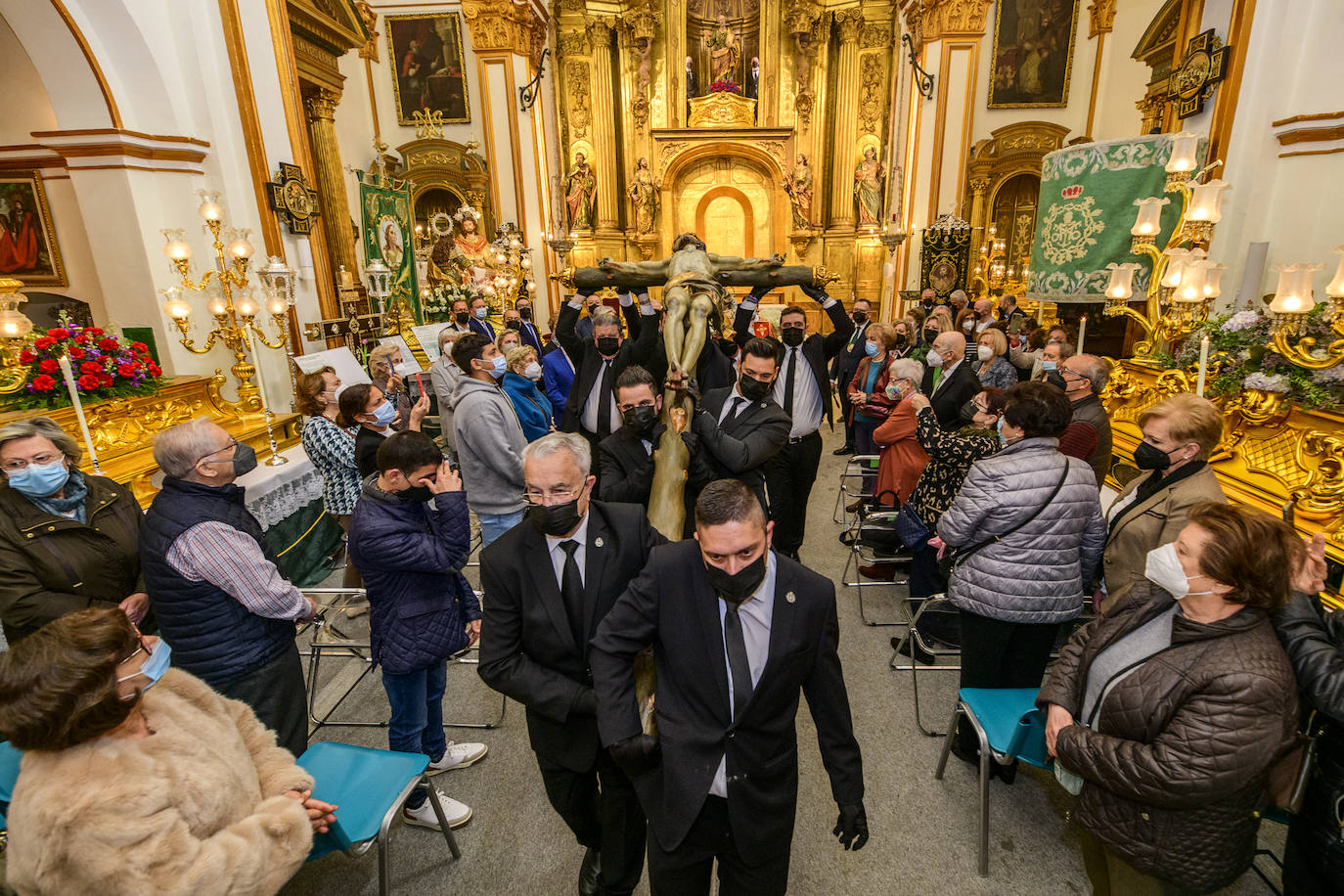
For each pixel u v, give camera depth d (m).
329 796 1.96
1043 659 2.53
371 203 9.27
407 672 2.26
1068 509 2.30
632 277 3.43
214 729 1.49
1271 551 1.37
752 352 2.92
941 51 11.38
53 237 6.92
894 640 3.68
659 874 1.62
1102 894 1.84
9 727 1.15
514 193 13.77
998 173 12.49
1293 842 1.66
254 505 3.97
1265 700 1.36
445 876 2.25
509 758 2.82
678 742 1.52
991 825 2.41
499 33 12.99
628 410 2.62
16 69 6.45
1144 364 3.81
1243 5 4.61
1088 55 12.02
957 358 4.35
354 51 12.87
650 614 1.57
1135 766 1.47
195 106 5.62
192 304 5.62
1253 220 4.74
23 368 3.43
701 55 16.12
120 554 2.39
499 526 3.48
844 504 5.86
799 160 15.57
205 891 1.23
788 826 1.60
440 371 5.80
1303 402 2.76
